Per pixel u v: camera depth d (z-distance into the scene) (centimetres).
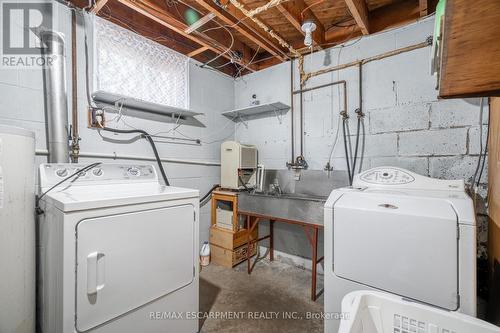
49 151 171
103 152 207
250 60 305
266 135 307
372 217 122
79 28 192
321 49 259
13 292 112
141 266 128
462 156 184
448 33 42
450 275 102
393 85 216
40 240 132
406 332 88
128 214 123
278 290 214
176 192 148
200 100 292
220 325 168
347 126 243
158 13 199
